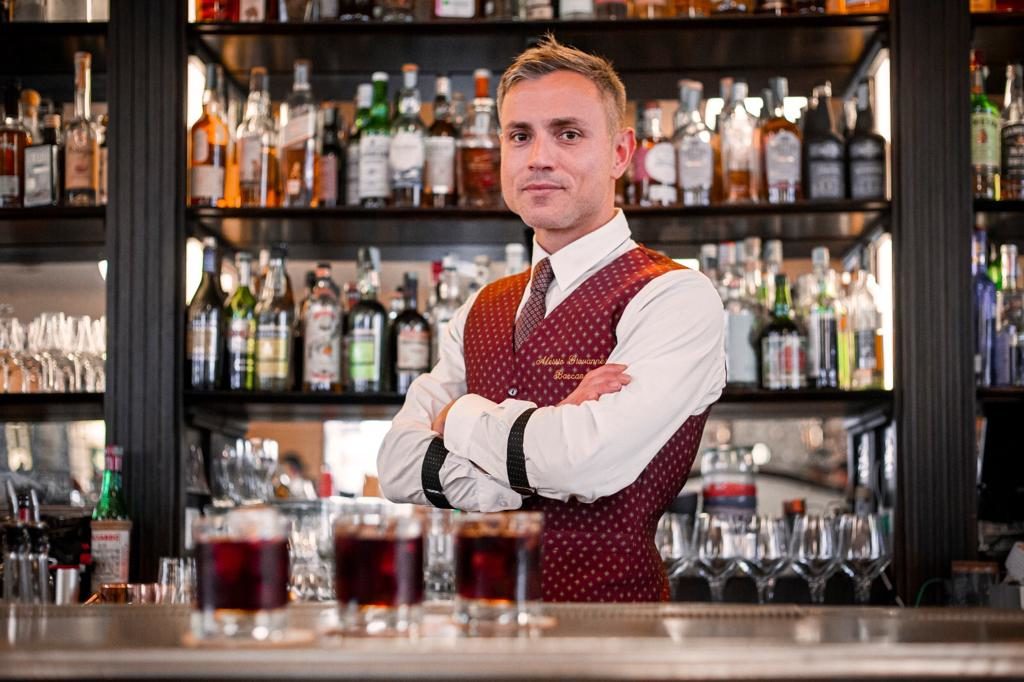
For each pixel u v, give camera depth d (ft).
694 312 6.00
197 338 9.43
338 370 9.58
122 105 9.53
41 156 9.71
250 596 3.17
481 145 9.58
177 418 9.31
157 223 9.45
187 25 9.61
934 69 9.31
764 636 3.26
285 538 3.35
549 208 6.19
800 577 9.57
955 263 9.18
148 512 9.24
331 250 10.63
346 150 10.05
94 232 10.12
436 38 9.66
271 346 9.48
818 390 9.19
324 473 10.59
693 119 9.63
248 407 9.71
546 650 2.95
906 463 9.04
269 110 9.91
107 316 9.39
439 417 6.08
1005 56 10.17
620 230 6.41
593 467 5.54
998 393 9.16
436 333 9.61
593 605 4.15
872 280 9.78
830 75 10.44
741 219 9.57
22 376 9.72
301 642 3.11
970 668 2.95
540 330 6.27
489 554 3.51
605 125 6.31
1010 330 9.39
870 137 9.45
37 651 2.98
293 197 9.58
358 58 10.20
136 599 7.05
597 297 6.22
